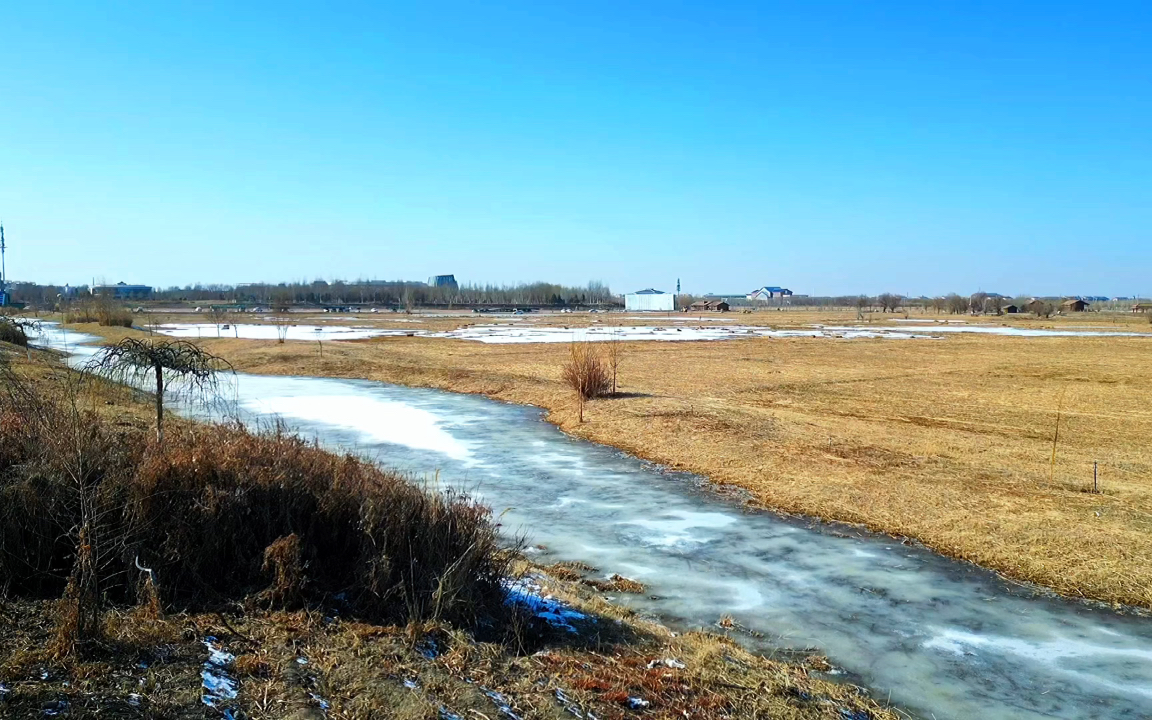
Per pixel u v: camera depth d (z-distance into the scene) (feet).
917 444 57.88
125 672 16.96
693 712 19.20
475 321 296.30
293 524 23.99
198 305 406.21
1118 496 43.88
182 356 34.53
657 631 25.64
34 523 21.44
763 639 26.91
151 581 20.21
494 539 26.12
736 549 36.68
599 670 20.88
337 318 300.61
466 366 116.06
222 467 24.21
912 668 25.05
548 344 167.73
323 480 25.40
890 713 21.58
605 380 79.71
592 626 24.53
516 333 214.07
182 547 21.99
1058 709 22.66
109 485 22.75
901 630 27.99
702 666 22.36
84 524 19.10
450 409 79.10
